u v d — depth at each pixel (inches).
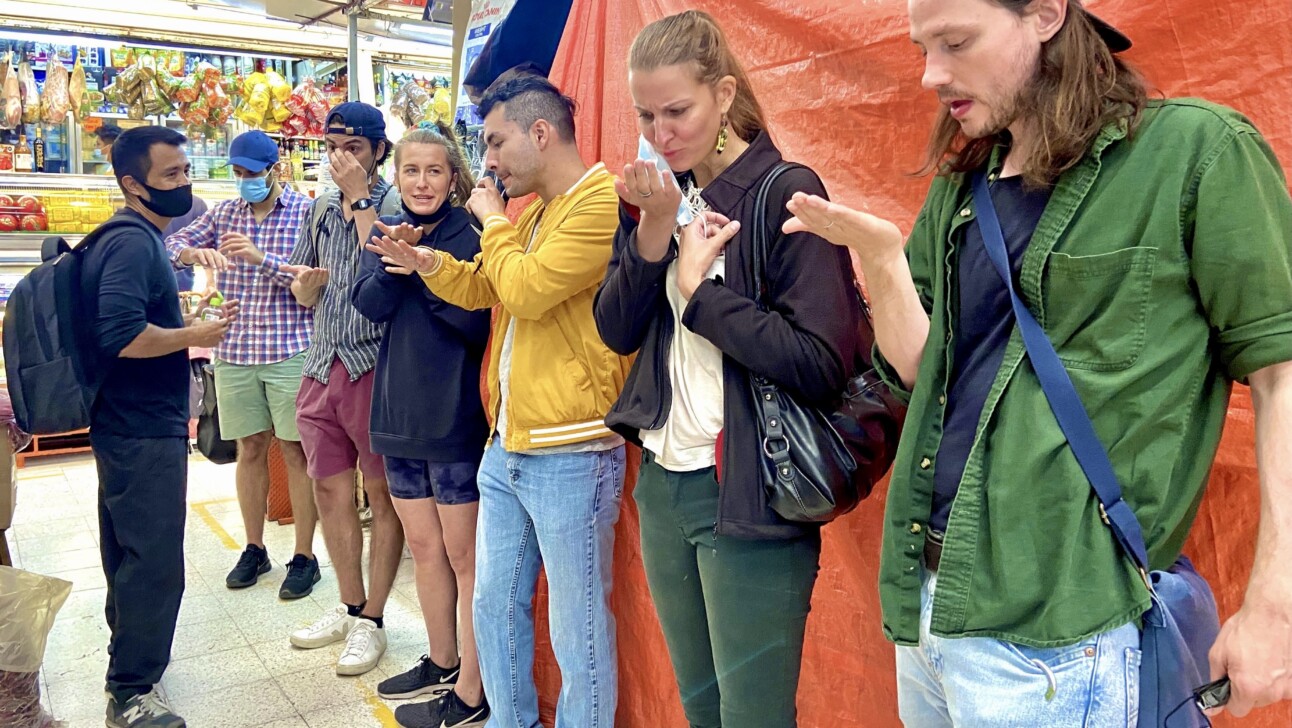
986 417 38.3
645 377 59.0
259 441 136.6
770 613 54.7
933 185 44.4
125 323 87.4
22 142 214.8
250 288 131.4
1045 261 36.7
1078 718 35.7
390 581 112.6
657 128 54.1
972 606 37.9
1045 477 36.3
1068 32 36.0
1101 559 35.5
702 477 57.4
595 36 85.0
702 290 51.8
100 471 92.1
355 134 109.7
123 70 214.8
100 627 123.9
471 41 112.6
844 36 65.0
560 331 72.0
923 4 37.4
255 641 118.0
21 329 86.7
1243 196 33.3
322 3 161.5
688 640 62.4
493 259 72.4
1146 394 35.1
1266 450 33.4
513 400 74.1
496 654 82.4
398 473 94.5
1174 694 35.5
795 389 50.8
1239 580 50.0
